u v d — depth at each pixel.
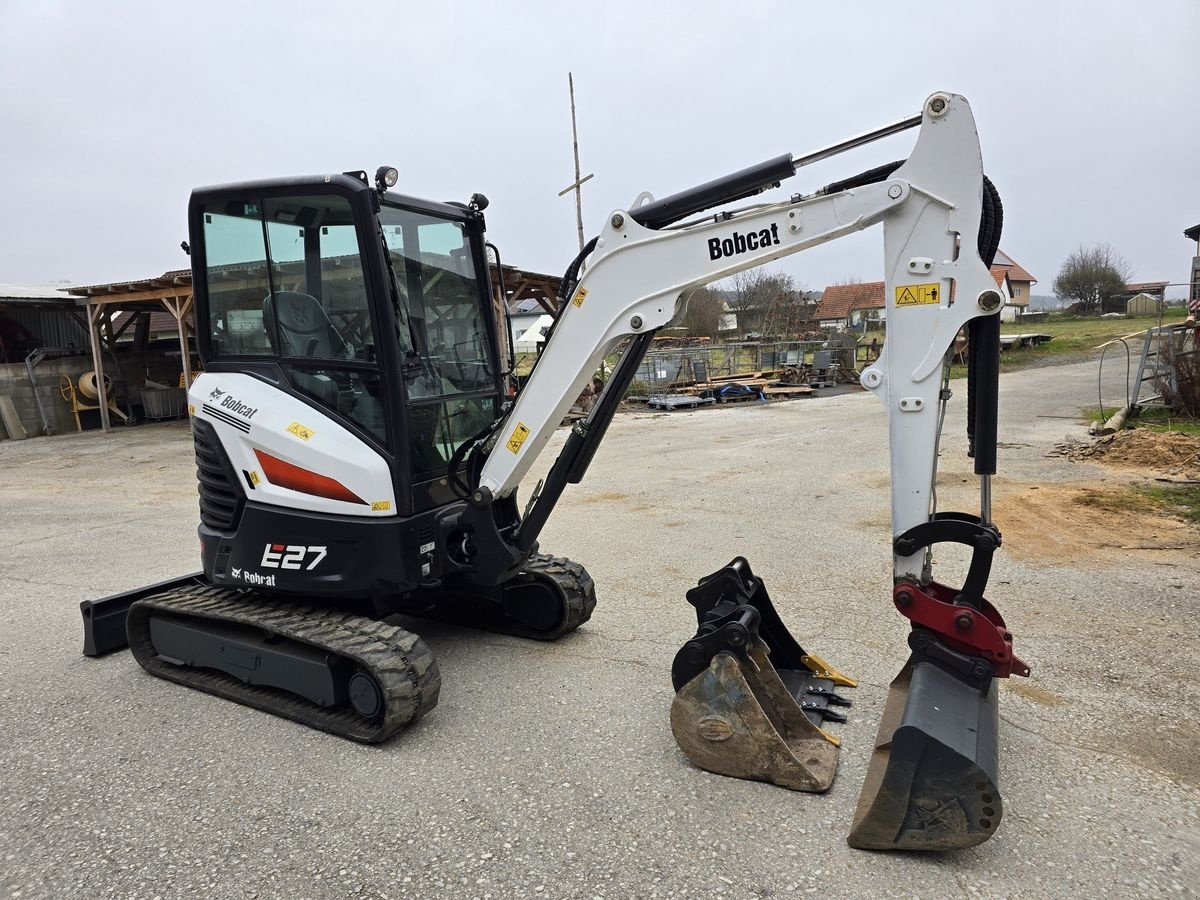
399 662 3.73
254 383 4.32
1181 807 3.10
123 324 21.34
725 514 8.24
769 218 3.36
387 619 5.45
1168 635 4.73
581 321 3.83
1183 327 14.16
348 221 3.92
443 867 2.87
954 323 3.07
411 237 4.29
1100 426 11.93
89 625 4.98
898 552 3.22
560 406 3.99
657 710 4.03
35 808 3.33
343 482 4.01
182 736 3.93
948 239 3.06
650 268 3.64
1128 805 3.12
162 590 5.02
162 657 4.73
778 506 8.51
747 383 23.27
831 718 3.81
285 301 4.20
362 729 3.80
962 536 3.12
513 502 4.71
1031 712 3.86
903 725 2.78
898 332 3.16
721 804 3.18
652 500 9.10
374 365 3.97
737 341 31.08
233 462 4.34
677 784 3.34
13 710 4.28
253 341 4.37
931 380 3.13
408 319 4.12
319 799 3.33
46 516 9.74
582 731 3.83
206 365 4.53
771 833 2.99
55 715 4.20
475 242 4.85
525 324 38.12
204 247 4.42
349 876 2.84
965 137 3.01
